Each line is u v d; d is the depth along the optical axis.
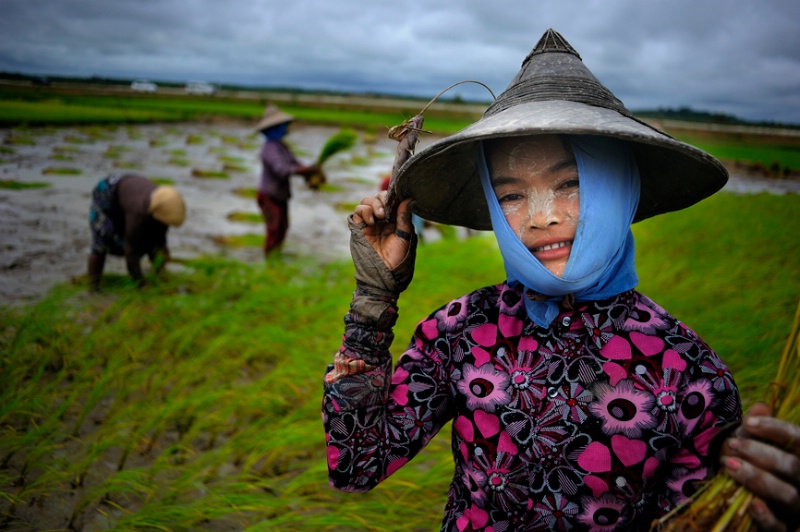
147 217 5.16
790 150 32.06
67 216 8.35
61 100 33.16
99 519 2.56
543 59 1.20
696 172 1.20
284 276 5.98
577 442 1.06
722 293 5.97
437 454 3.06
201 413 3.28
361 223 1.23
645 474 1.04
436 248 7.52
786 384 0.96
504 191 1.13
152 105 41.44
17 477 2.75
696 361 1.05
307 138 30.14
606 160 1.08
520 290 1.18
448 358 1.20
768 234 8.74
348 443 1.17
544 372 1.10
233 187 12.50
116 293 5.24
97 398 3.20
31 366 3.66
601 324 1.09
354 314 1.19
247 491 2.77
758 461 0.84
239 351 4.20
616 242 1.08
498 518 1.12
